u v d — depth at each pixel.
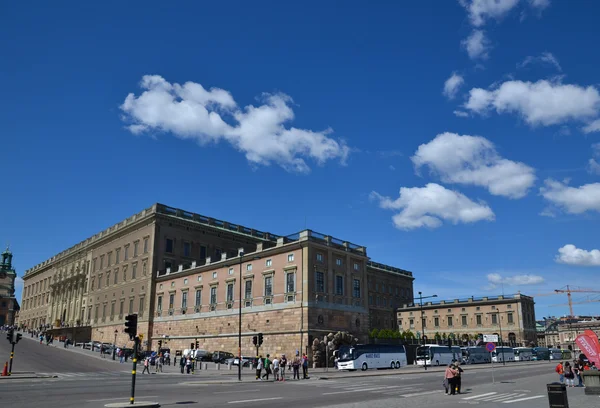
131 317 22.64
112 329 92.94
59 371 47.38
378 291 119.31
